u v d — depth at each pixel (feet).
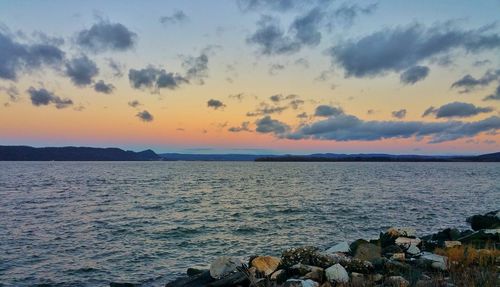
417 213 114.62
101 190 208.03
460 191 193.98
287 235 82.94
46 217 110.63
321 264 37.88
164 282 52.80
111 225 96.89
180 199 161.27
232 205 139.03
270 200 155.02
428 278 31.22
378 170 559.79
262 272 38.04
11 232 87.61
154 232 87.45
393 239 51.93
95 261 63.57
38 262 62.95
